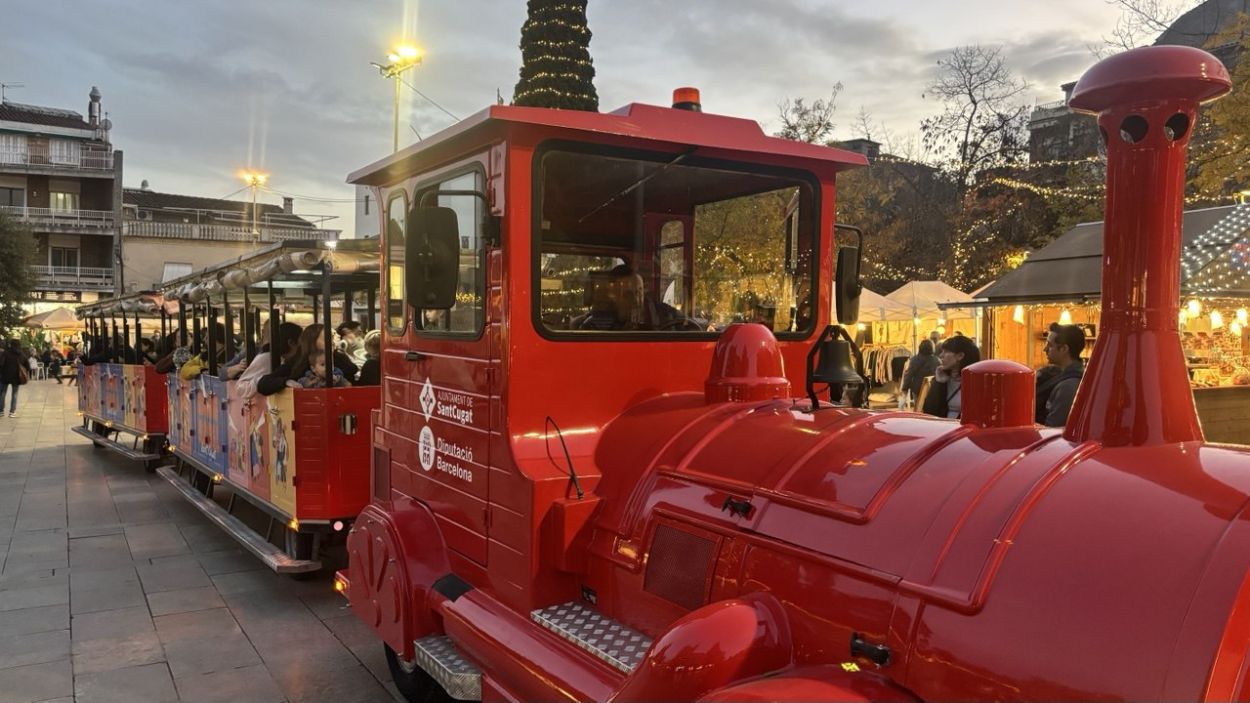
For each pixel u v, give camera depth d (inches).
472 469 117.4
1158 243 68.1
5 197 1492.4
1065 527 59.6
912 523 68.1
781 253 128.3
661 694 69.5
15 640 182.4
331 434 208.4
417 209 109.5
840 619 68.4
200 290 291.3
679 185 119.8
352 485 211.6
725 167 119.8
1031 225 799.7
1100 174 730.8
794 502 77.8
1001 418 80.2
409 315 142.1
